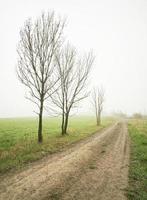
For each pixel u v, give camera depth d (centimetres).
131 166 1226
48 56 2050
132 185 916
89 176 1009
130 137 2636
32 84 2050
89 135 2820
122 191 840
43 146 1769
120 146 1938
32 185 854
